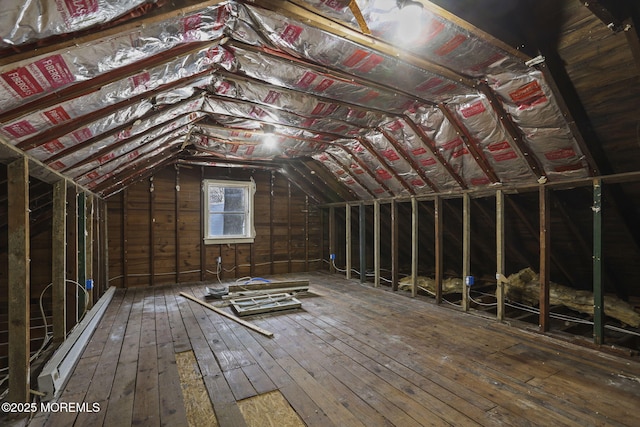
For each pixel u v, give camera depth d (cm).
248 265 596
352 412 176
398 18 166
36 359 238
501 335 292
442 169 354
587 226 318
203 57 199
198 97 263
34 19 111
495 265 482
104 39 138
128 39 145
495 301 430
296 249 649
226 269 575
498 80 233
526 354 251
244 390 199
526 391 196
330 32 179
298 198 649
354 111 303
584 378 212
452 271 564
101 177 347
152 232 513
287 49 196
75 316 296
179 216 536
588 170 256
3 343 347
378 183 454
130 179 454
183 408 181
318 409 179
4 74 130
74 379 214
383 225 590
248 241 591
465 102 268
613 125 223
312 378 213
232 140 391
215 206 580
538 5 186
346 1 151
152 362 239
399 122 326
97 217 399
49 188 361
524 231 379
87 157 260
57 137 198
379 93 263
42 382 190
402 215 537
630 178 235
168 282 529
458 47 195
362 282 532
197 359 243
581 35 187
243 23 171
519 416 171
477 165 321
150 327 317
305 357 246
